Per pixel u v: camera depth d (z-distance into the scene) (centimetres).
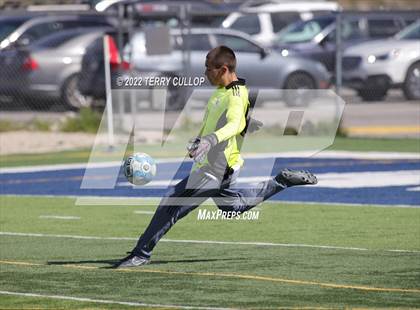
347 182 4822
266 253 3141
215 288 2606
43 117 7488
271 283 2664
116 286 2653
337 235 3459
